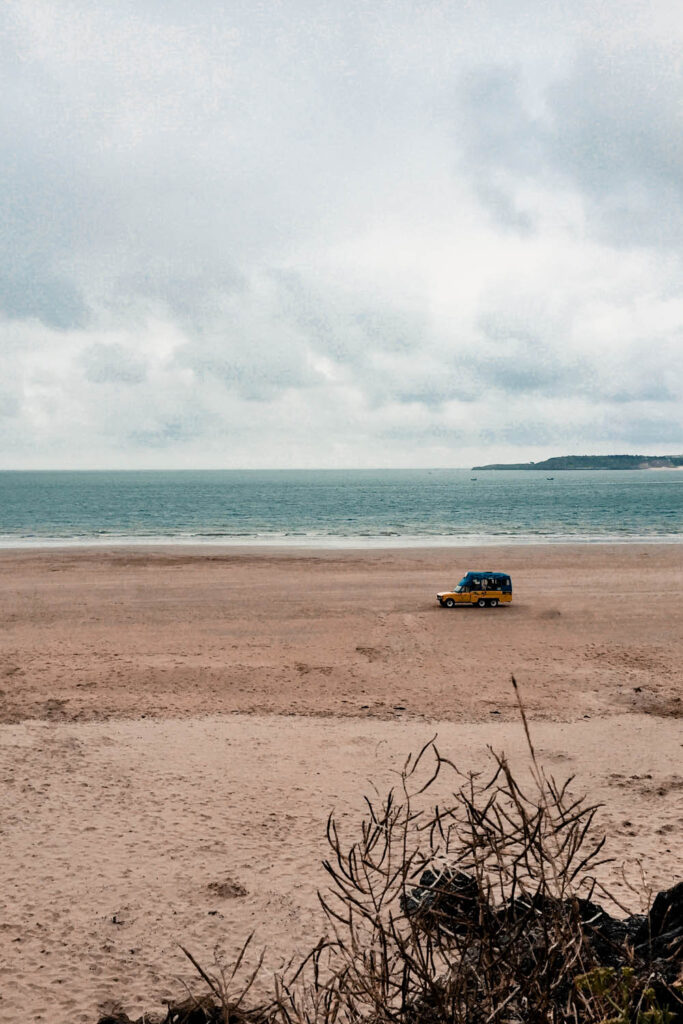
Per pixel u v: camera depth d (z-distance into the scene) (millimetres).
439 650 24312
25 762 14125
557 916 3346
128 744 15344
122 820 11875
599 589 36531
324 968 7926
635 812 12164
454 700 19031
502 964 3537
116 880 10070
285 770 14016
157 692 19469
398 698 19203
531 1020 3285
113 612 30281
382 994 3549
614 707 18438
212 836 11359
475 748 15336
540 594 35156
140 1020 6453
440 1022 3402
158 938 8742
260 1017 4148
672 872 10000
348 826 11633
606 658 23359
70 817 11945
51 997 7633
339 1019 4688
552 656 23609
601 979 3807
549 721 17250
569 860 3428
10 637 25703
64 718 17141
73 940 8688
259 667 22016
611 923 6168
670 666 22375
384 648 24516
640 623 28609
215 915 9219
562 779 13617
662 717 17609
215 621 28641
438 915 3609
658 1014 3633
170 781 13438
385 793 12898
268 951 8430
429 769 14109
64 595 34188
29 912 9273
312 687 20125
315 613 30266
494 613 30531
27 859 10602
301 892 9734
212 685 20203
